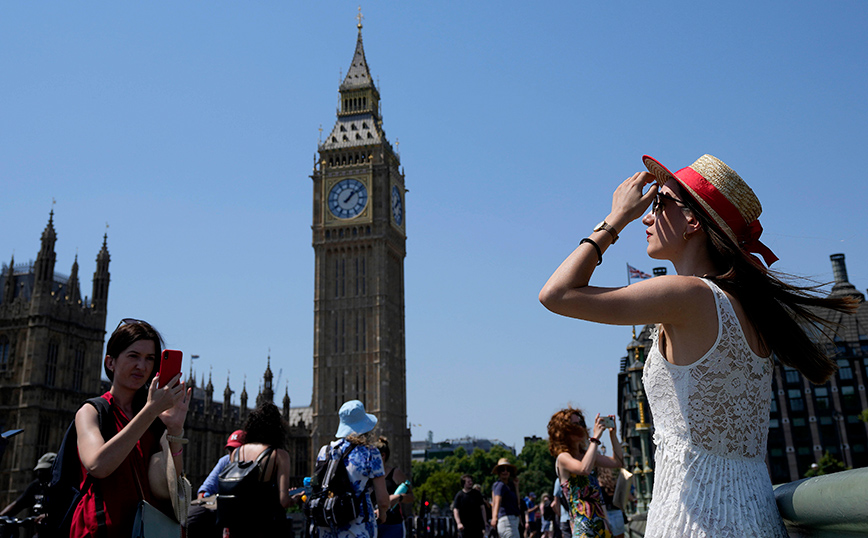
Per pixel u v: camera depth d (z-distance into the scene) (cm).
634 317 314
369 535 955
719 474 305
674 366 318
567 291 324
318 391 13038
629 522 2331
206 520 1118
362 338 13162
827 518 270
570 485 927
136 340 568
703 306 311
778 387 9175
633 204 349
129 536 507
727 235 338
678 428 316
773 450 9031
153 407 489
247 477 988
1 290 10000
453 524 2947
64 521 511
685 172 357
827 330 337
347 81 14450
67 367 9181
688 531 302
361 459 955
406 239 14862
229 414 13075
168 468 536
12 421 8644
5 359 8944
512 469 1706
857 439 8806
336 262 13538
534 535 2958
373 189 13675
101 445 499
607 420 926
